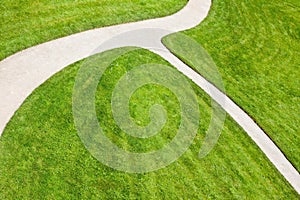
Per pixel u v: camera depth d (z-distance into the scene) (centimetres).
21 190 1031
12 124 1195
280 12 2461
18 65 1415
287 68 1948
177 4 2136
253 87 1738
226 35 2033
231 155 1353
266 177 1325
